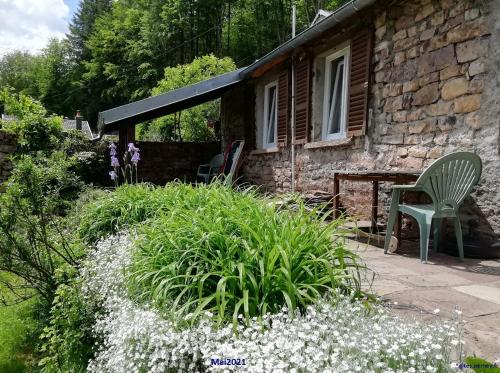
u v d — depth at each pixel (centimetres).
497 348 145
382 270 267
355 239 384
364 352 113
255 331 138
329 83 616
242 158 898
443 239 343
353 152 526
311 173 637
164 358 135
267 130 826
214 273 164
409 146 424
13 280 319
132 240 242
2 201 264
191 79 1310
